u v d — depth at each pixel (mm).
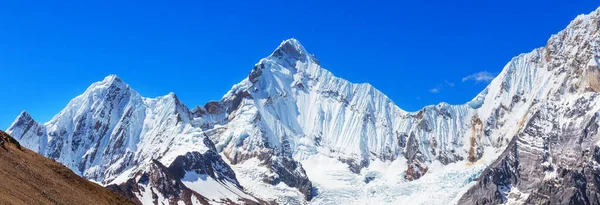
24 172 115312
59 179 123500
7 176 109562
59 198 114062
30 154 127562
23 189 108062
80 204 116750
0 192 100688
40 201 107250
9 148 123125
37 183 114000
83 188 126750
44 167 124438
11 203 98375
